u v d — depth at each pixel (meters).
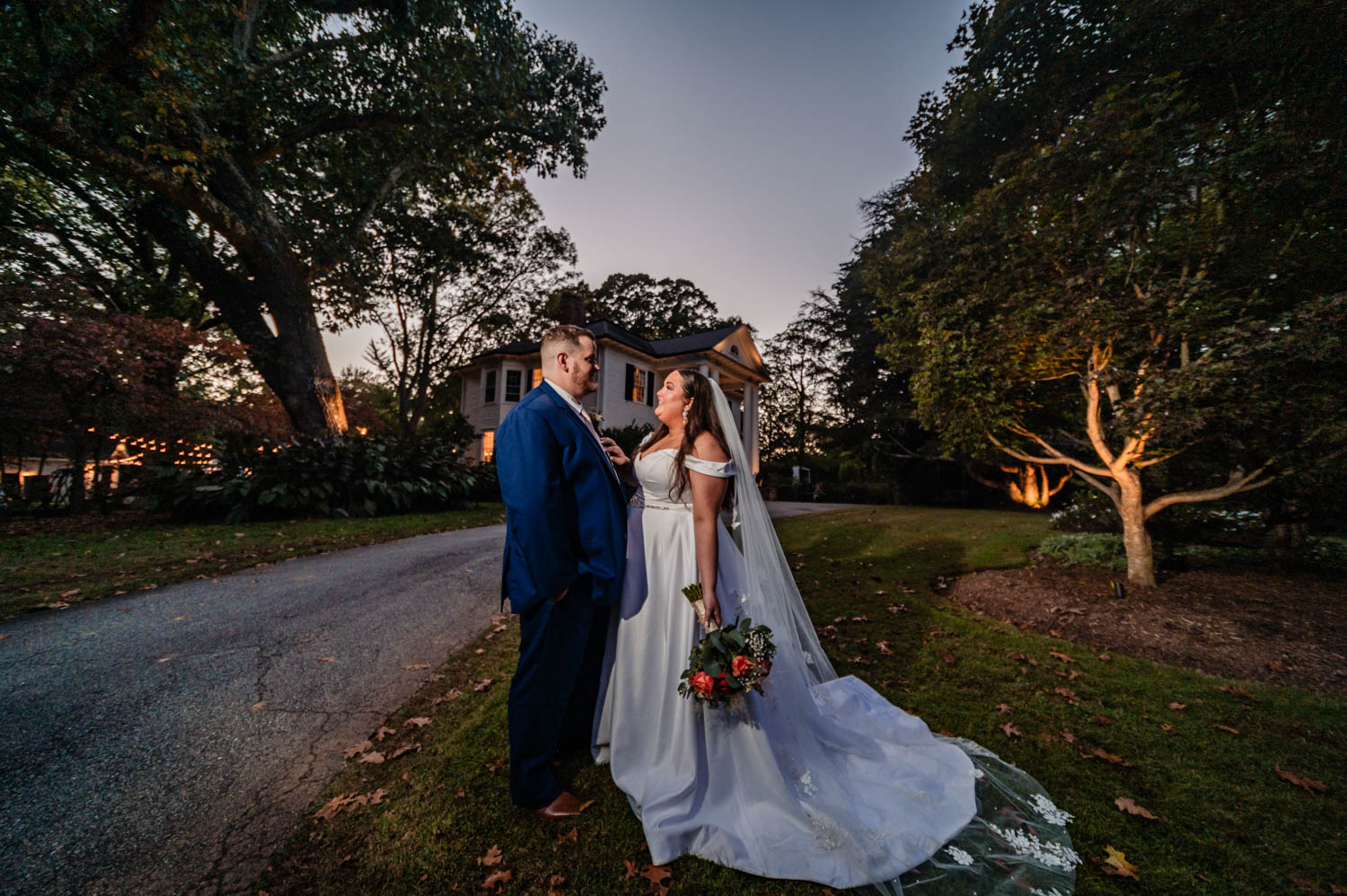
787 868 1.67
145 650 3.33
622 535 2.15
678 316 37.19
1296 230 4.05
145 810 1.92
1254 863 1.78
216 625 3.80
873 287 7.33
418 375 26.55
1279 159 3.85
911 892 1.61
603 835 1.85
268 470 8.55
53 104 7.65
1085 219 4.50
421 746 2.40
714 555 2.07
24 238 11.26
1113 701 3.00
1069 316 4.50
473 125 13.16
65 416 8.76
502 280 25.86
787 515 12.34
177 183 9.59
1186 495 4.83
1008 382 5.09
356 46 11.69
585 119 15.11
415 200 19.94
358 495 9.52
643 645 2.10
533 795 1.92
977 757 2.34
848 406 21.45
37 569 5.07
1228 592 4.87
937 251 5.91
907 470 18.88
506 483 1.93
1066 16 5.43
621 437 16.00
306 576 5.20
